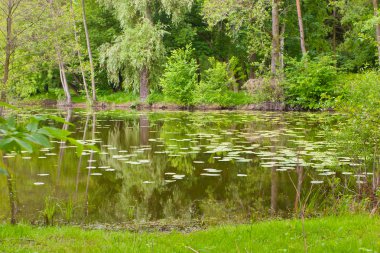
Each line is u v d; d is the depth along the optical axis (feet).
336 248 12.91
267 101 86.74
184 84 96.78
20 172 29.55
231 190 25.16
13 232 16.14
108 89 130.72
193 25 114.93
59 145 42.01
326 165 29.96
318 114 74.54
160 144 41.75
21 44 44.80
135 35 98.89
